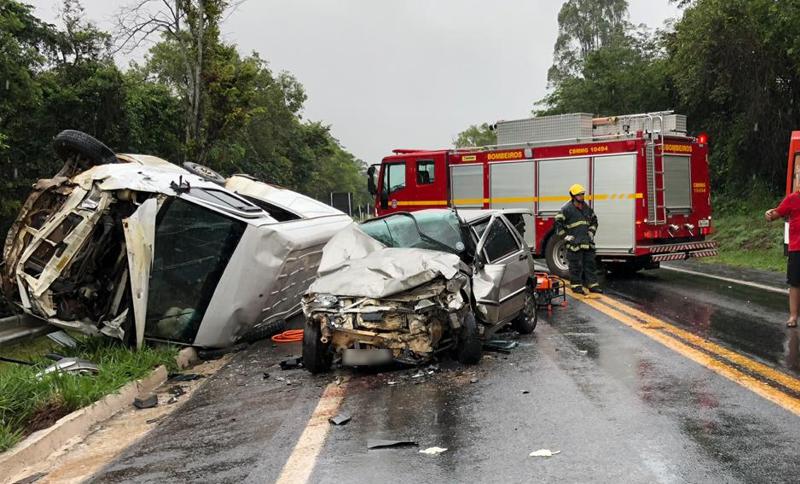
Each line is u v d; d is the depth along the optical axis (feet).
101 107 60.70
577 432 15.43
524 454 14.24
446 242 25.02
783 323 27.71
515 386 19.65
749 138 71.92
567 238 38.81
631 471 13.05
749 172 75.92
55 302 26.30
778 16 59.93
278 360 25.49
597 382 19.63
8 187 48.88
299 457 14.82
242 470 14.35
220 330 26.68
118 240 26.71
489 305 23.16
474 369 21.95
